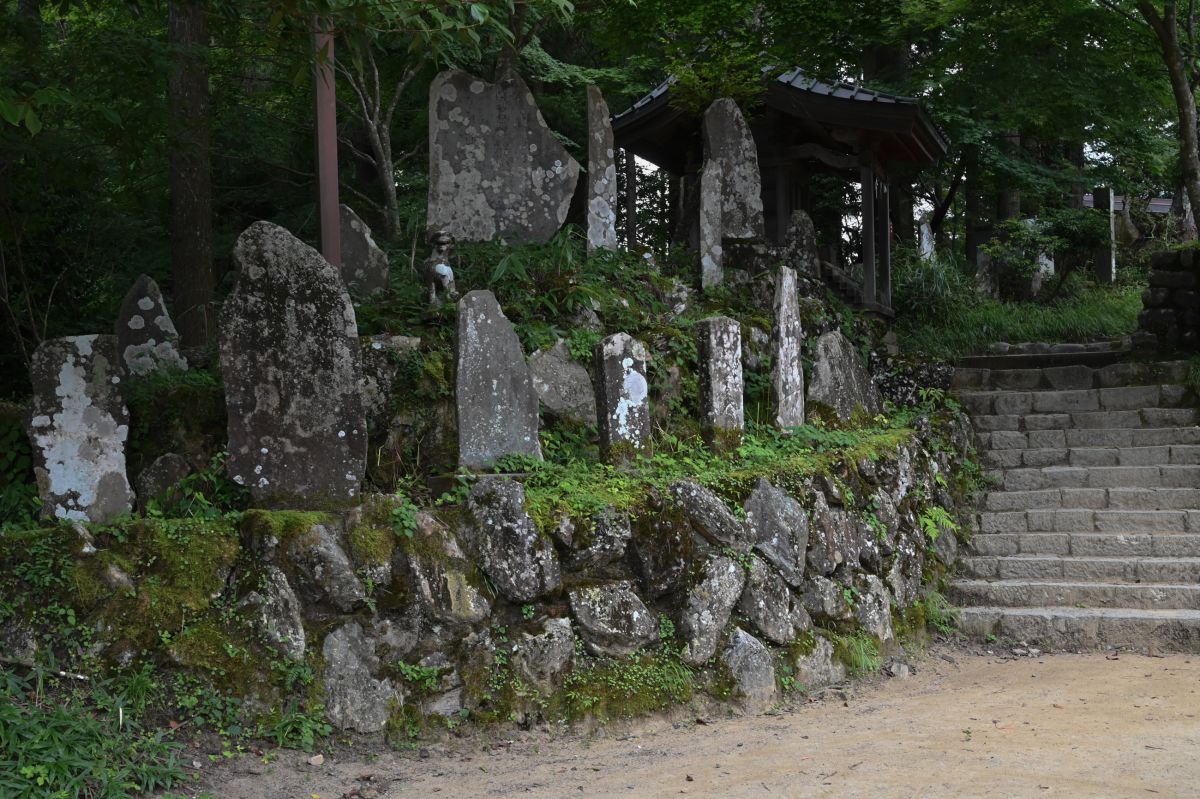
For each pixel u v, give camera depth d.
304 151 17.17
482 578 6.58
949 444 10.83
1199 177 12.95
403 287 9.52
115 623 5.89
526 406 7.58
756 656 7.15
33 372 6.79
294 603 6.13
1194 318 12.87
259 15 12.20
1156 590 8.77
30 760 4.99
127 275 13.29
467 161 10.95
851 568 8.23
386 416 8.07
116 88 8.87
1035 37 14.24
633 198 15.60
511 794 5.30
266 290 6.86
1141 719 6.14
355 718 6.06
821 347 10.01
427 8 6.64
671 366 9.53
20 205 10.04
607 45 15.18
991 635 8.73
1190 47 13.53
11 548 5.98
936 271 16.36
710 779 5.39
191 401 7.64
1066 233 19.69
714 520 7.36
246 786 5.38
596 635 6.73
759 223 12.99
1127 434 10.99
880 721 6.47
